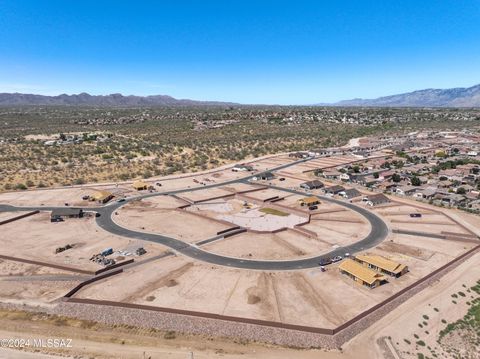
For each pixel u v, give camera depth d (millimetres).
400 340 57719
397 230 102250
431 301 68062
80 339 57844
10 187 147000
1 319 63000
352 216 114812
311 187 148500
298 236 99062
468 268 80312
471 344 57250
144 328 60500
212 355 54438
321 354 54688
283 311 64125
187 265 81938
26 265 82625
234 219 115250
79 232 102750
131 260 83438
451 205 122625
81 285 72562
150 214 117875
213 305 65875
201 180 164500
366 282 72062
